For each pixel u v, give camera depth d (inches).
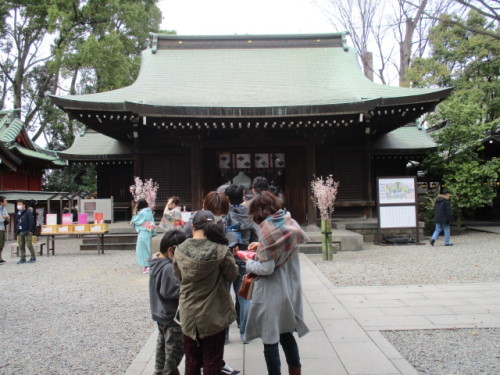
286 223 119.5
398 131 741.3
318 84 645.3
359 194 608.7
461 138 601.6
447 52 876.6
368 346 158.7
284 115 490.0
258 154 590.9
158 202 602.5
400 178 498.0
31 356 162.9
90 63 895.1
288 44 762.2
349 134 616.4
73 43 952.3
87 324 206.7
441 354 151.9
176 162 607.2
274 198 123.4
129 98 552.7
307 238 124.4
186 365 114.3
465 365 141.9
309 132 552.4
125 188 728.3
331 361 144.1
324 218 428.5
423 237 560.1
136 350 168.6
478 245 482.0
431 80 866.1
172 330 123.3
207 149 589.9
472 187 589.6
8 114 905.5
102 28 994.7
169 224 326.3
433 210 607.2
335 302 227.6
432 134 706.2
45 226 456.8
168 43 751.1
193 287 111.3
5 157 690.8
